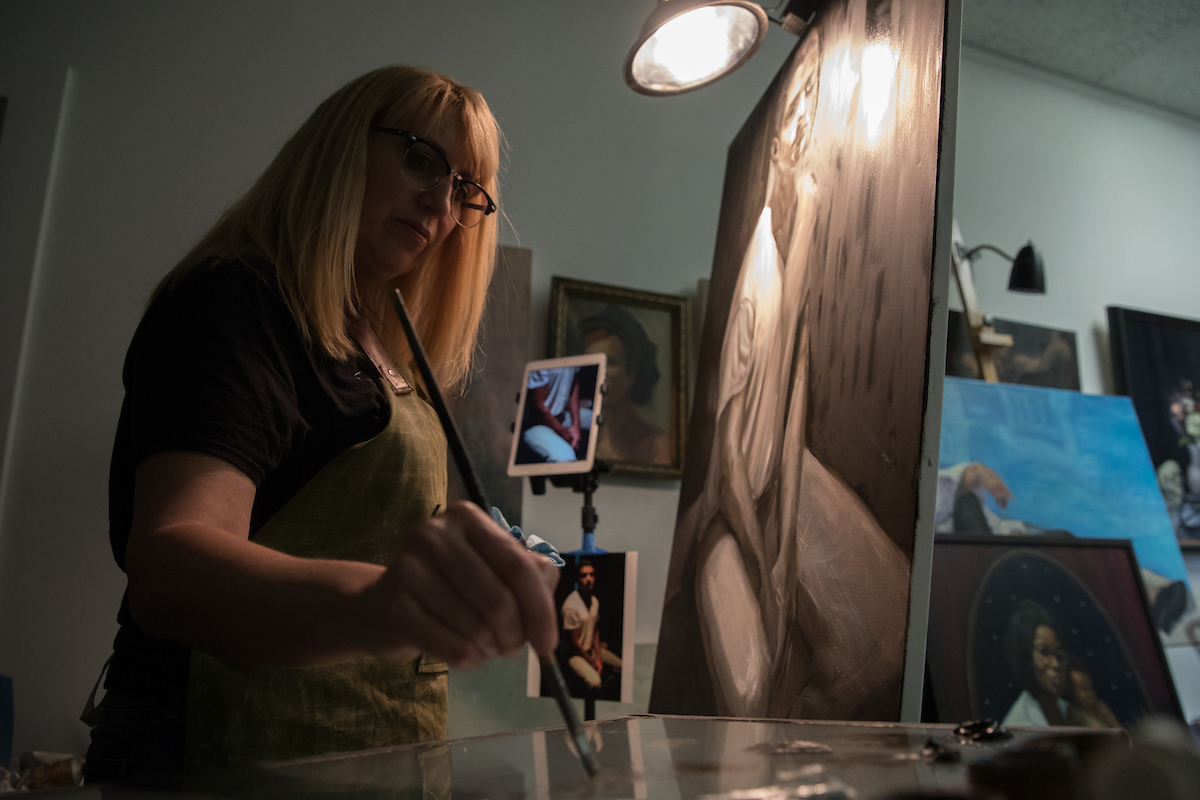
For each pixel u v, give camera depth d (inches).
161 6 103.3
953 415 127.7
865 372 44.2
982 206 153.2
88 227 94.4
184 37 103.5
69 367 90.6
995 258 151.2
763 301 64.6
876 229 45.7
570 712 20.4
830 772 19.2
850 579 41.3
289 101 106.9
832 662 40.9
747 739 25.3
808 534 47.2
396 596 17.8
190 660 29.4
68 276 92.5
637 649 107.2
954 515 121.0
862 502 41.8
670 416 116.3
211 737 29.0
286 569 20.4
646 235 123.1
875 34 49.7
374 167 38.3
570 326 113.5
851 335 46.8
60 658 83.7
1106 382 152.5
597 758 23.0
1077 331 153.4
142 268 95.7
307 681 31.3
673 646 67.1
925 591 35.7
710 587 61.7
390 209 38.6
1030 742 19.4
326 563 20.8
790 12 65.2
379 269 40.3
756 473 58.2
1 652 81.9
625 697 75.7
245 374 26.5
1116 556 120.6
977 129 157.3
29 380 88.8
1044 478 128.5
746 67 137.3
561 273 116.6
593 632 79.0
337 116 37.0
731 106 134.3
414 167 38.8
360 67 111.7
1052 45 161.9
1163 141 175.3
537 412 88.2
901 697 34.5
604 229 120.6
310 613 19.3
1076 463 131.7
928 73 42.4
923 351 38.7
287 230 33.7
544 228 117.3
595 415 85.9
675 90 80.4
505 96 119.5
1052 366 146.2
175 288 28.6
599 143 123.6
